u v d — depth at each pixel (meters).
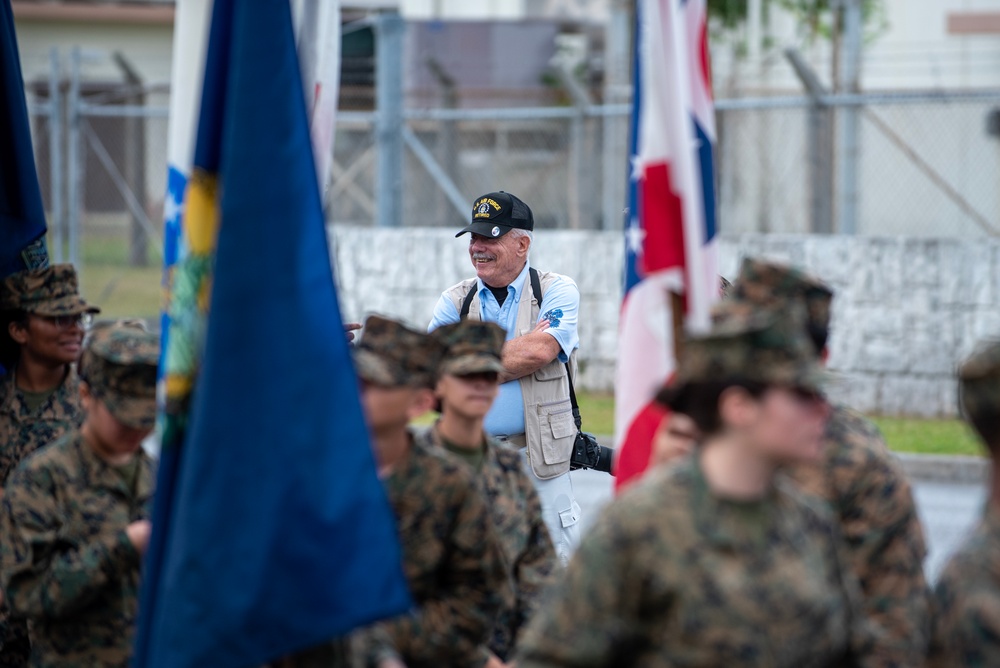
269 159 10.30
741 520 8.79
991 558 9.12
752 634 8.58
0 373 16.20
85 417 14.06
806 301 11.66
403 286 43.88
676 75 11.35
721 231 44.03
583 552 8.94
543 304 19.36
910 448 34.84
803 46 56.28
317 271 10.32
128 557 11.95
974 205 49.12
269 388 10.00
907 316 39.47
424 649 11.92
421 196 46.03
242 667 9.71
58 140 44.88
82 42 73.94
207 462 9.85
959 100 38.19
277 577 9.80
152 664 9.92
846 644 9.35
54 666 12.43
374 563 9.91
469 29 58.56
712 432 8.89
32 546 12.30
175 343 10.74
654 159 11.48
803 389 8.80
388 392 11.46
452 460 12.07
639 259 11.61
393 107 42.75
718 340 8.82
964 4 67.00
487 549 11.95
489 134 46.41
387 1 58.00
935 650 9.74
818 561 8.97
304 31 13.24
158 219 65.75
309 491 9.92
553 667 8.95
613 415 38.41
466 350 13.26
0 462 15.76
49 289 15.61
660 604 8.77
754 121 45.38
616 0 43.06
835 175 41.91
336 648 10.70
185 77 11.55
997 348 9.42
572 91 42.78
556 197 45.91
